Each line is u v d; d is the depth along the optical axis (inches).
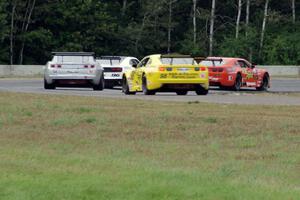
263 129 1355.8
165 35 6269.7
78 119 1503.4
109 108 1755.7
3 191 774.5
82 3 5846.5
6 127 1407.5
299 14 6781.5
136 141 1228.5
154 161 1016.2
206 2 6638.8
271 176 900.6
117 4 6363.2
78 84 2704.2
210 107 1796.3
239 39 6117.1
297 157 1053.8
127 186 797.9
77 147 1160.8
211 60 2918.3
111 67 3117.6
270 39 6259.8
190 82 2348.7
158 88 2335.1
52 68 2674.7
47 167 938.7
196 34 6264.8
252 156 1066.7
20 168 926.4
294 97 2317.9
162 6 6122.1
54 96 2210.9
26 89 2753.4
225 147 1159.6
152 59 2380.7
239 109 1743.4
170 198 741.9
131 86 2461.9
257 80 2982.3
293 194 766.5
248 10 6240.2
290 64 6141.7
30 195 754.2
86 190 775.7
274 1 6747.1
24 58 5767.7
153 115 1577.3
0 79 3986.2
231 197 747.4
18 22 5713.6
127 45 6087.6
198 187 793.6
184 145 1183.6
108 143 1206.3
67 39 5836.6
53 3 5792.3
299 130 1342.3
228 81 2864.2
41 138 1264.8
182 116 1553.9
